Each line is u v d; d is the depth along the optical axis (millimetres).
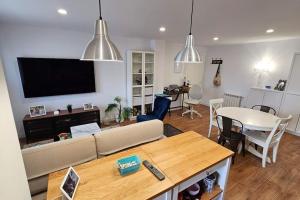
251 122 2756
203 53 6230
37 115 3430
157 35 4004
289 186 2303
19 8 2111
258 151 3111
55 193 1075
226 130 2807
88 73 3982
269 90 4320
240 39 4207
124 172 1267
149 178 1234
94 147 1910
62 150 1701
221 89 5895
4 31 3039
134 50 4336
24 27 3176
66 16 2465
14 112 3389
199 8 1988
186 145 1725
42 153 1599
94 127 3135
